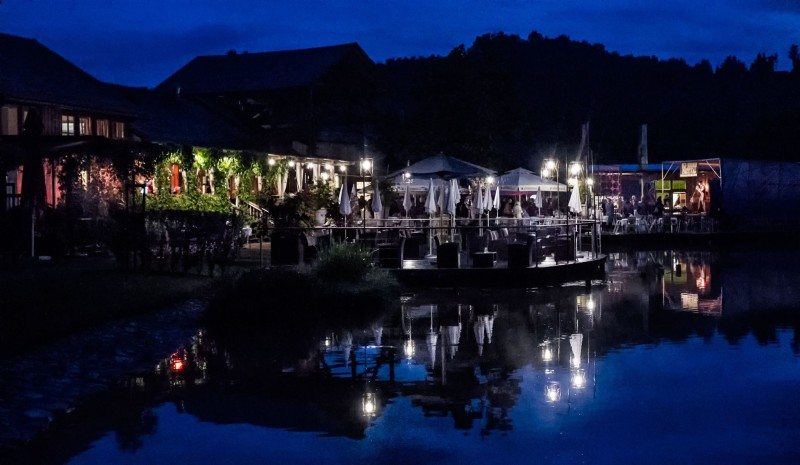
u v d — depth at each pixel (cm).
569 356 1180
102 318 1303
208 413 855
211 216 1981
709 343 1302
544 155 6438
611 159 7800
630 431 800
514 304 1772
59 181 2317
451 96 4722
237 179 3419
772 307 1773
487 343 1282
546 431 799
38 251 2141
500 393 949
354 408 880
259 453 729
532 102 10000
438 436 781
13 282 1564
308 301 1584
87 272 1805
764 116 7488
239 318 1463
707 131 8450
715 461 714
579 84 11575
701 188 5084
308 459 714
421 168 2730
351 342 1278
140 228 1897
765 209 4875
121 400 903
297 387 973
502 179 3241
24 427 787
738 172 4828
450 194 2445
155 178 2958
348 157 4706
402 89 6162
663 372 1072
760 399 930
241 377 1020
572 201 2488
